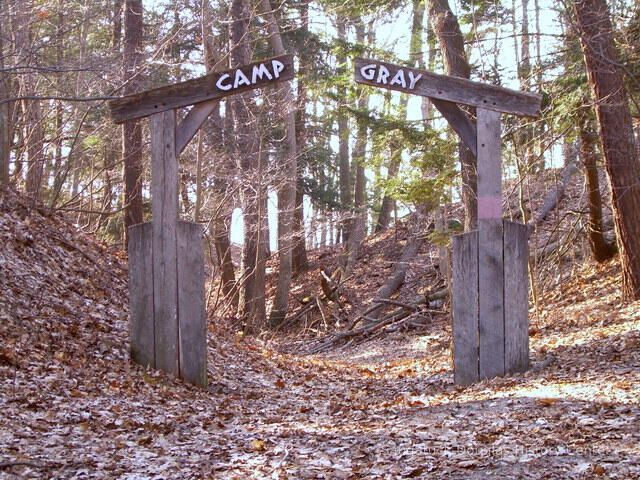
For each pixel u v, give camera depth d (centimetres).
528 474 562
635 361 965
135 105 1013
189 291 1011
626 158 1426
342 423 816
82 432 691
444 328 1986
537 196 2508
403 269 2714
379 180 1825
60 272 1223
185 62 1812
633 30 1461
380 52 2036
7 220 1253
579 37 1365
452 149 1733
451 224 2573
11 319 961
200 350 1009
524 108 1005
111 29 2316
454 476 573
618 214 1448
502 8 1891
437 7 1639
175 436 726
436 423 769
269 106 2209
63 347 959
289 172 2473
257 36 2555
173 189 1013
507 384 950
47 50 1811
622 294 1469
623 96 1407
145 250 1020
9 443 619
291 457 655
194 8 1947
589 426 686
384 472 594
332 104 2559
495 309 1020
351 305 2641
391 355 1778
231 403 959
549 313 1631
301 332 2444
